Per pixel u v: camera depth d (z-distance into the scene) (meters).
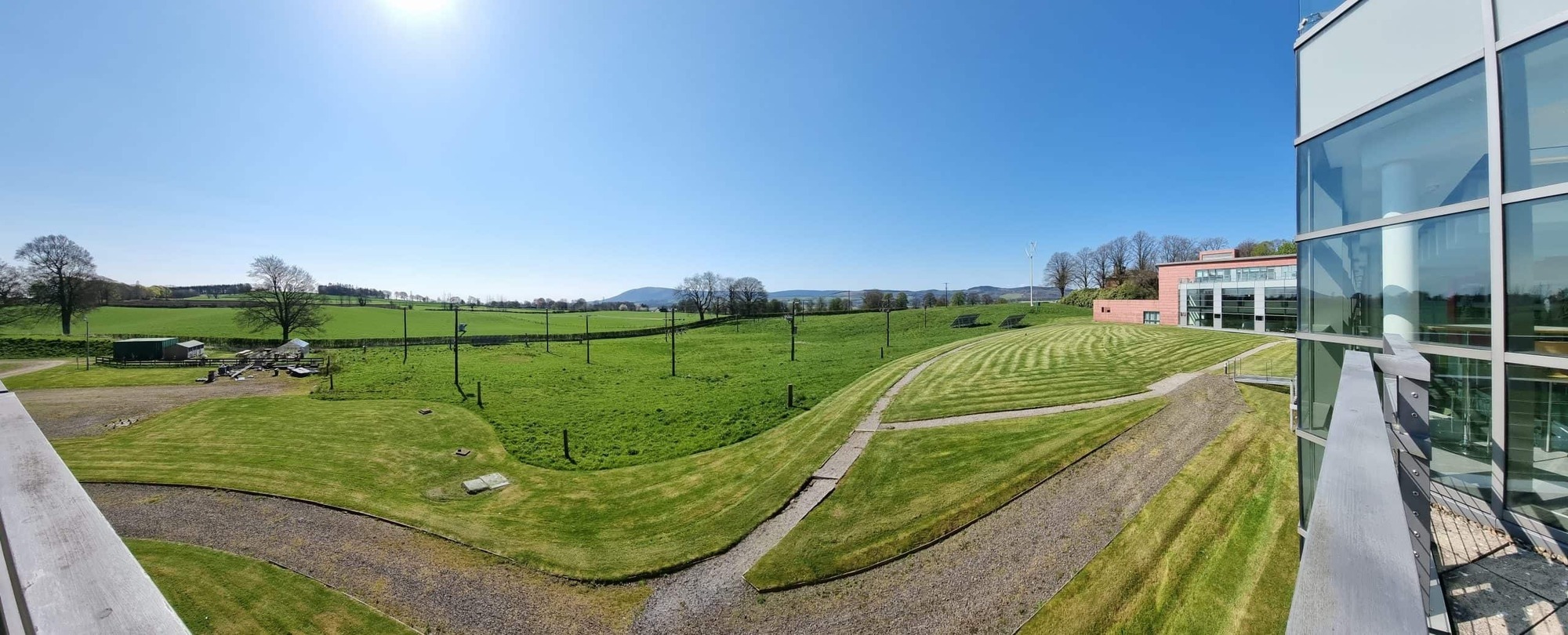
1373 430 3.03
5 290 59.41
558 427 26.19
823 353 48.75
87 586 1.75
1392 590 1.94
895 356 41.62
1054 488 14.15
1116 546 11.31
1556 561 5.51
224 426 26.64
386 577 12.56
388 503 16.91
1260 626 8.72
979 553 11.73
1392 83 7.07
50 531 2.19
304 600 11.71
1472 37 6.09
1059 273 97.50
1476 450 6.32
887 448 18.36
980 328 61.62
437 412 30.02
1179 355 31.70
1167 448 15.88
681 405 29.39
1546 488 5.63
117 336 60.44
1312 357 8.51
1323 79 8.28
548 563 12.96
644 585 11.98
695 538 13.77
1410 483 4.18
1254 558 10.27
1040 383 25.94
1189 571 10.22
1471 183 6.18
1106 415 19.64
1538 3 5.45
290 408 30.92
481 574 12.65
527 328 80.00
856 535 13.03
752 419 24.92
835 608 10.66
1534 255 5.58
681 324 86.88
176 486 18.14
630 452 21.61
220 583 12.31
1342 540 2.24
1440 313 6.59
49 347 55.31
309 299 65.69
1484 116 5.99
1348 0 7.74
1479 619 4.91
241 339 61.84
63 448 22.83
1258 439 15.87
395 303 107.56
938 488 14.95
